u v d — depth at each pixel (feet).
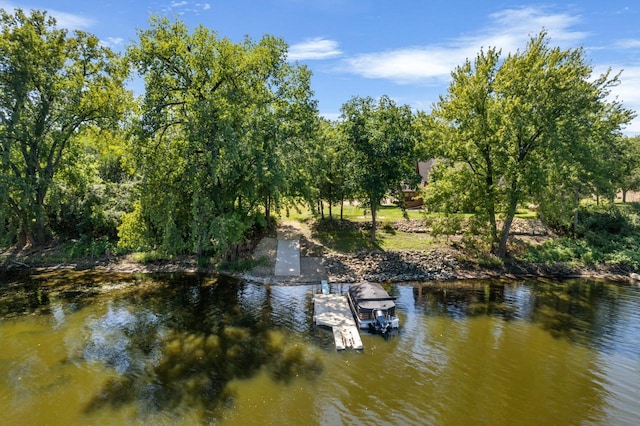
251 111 86.74
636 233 111.65
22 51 94.63
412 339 60.03
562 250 103.40
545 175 87.40
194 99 78.69
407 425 40.29
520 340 59.88
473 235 104.17
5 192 95.09
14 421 40.14
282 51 90.89
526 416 41.98
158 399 44.24
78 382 47.50
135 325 64.18
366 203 112.68
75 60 107.76
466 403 44.14
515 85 89.97
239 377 48.98
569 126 87.97
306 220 138.21
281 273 92.22
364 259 99.14
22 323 64.80
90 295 78.59
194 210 81.15
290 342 58.65
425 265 96.17
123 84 113.50
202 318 67.31
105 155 141.28
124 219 97.50
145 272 94.63
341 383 47.88
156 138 87.20
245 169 86.74
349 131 100.58
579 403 44.32
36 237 115.75
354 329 62.23
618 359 54.29
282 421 40.73
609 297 79.15
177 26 80.02
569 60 89.92
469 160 99.14
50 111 106.42
